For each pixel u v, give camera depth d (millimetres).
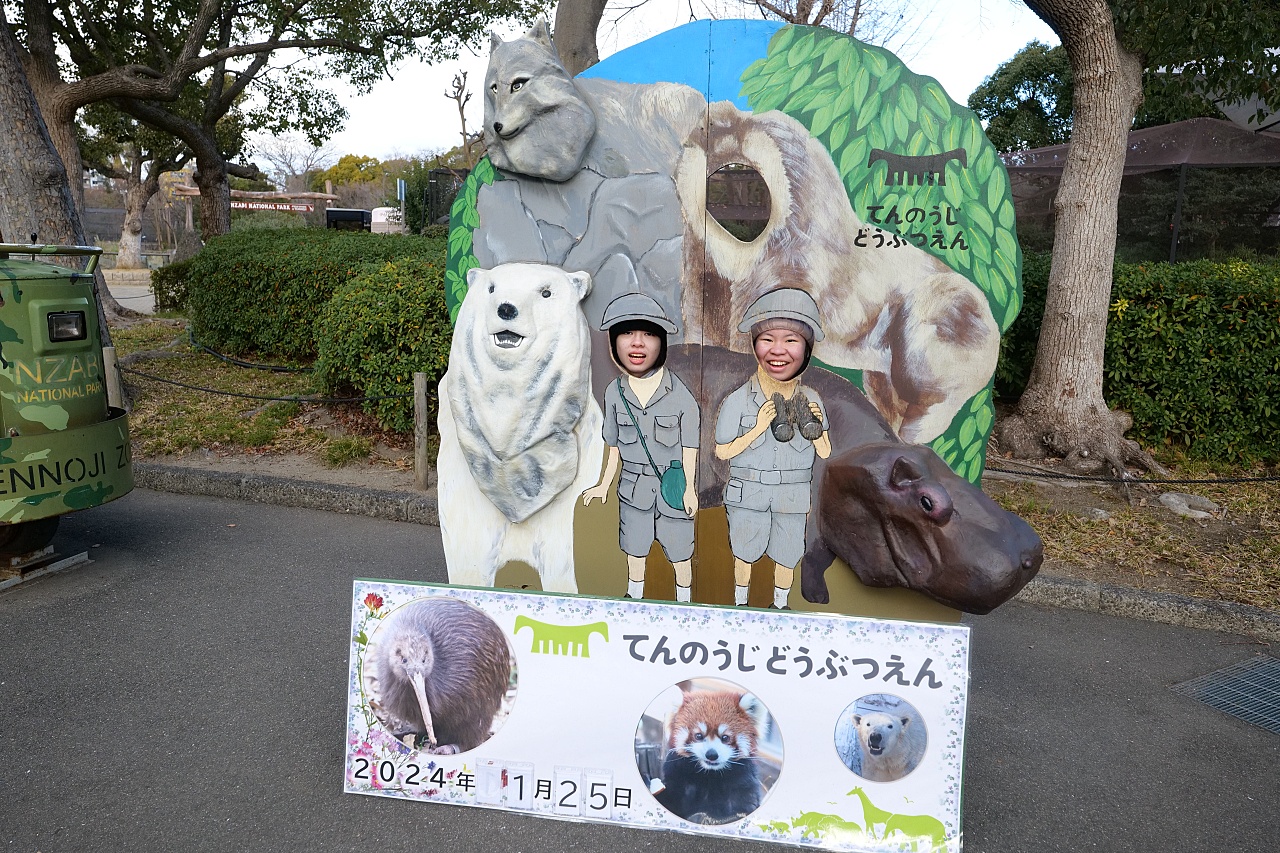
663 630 2572
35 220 7617
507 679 2648
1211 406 6660
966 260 2730
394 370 6648
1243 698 3695
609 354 2914
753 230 4238
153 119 16453
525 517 3033
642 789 2582
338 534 5566
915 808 2471
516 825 2654
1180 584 4762
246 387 8875
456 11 16297
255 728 3219
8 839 2570
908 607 2824
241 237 12008
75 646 3898
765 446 2836
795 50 2723
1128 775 3096
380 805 2744
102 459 4586
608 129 2846
